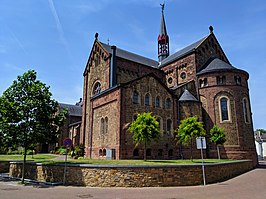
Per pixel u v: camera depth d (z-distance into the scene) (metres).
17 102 20.80
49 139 21.59
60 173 19.56
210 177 20.06
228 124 36.22
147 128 23.77
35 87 21.19
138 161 23.61
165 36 59.38
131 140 28.61
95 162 22.22
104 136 31.81
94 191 15.43
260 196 13.54
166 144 31.81
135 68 44.16
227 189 16.17
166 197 13.20
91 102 36.84
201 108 36.97
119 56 43.94
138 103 30.69
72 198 13.00
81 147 41.28
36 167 22.14
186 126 27.11
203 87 39.44
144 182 17.45
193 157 33.22
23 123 20.69
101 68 42.75
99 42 44.78
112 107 30.77
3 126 20.16
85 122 44.66
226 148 35.50
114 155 28.39
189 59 43.47
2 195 14.11
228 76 37.94
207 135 37.12
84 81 47.41
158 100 33.00
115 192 14.98
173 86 45.69
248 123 37.56
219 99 37.53
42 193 14.75
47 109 21.50
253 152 36.69
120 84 29.59
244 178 22.55
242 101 37.59
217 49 47.28
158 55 58.69
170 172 18.16
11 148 21.27
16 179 23.12
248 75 39.91
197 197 13.20
